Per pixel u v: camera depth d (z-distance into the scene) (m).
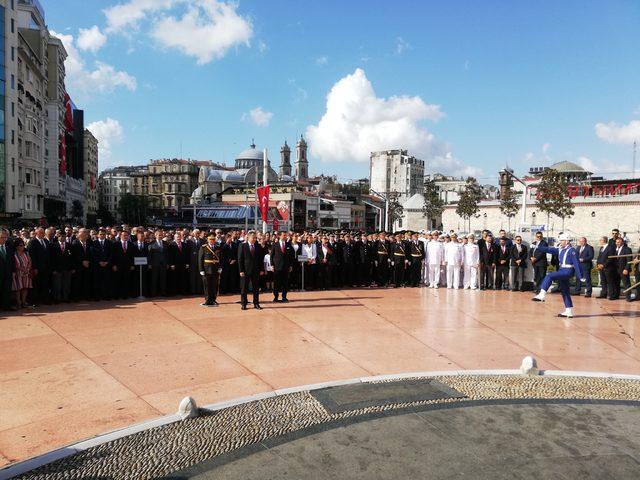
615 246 13.88
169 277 13.30
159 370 6.93
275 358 7.63
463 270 16.70
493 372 7.04
